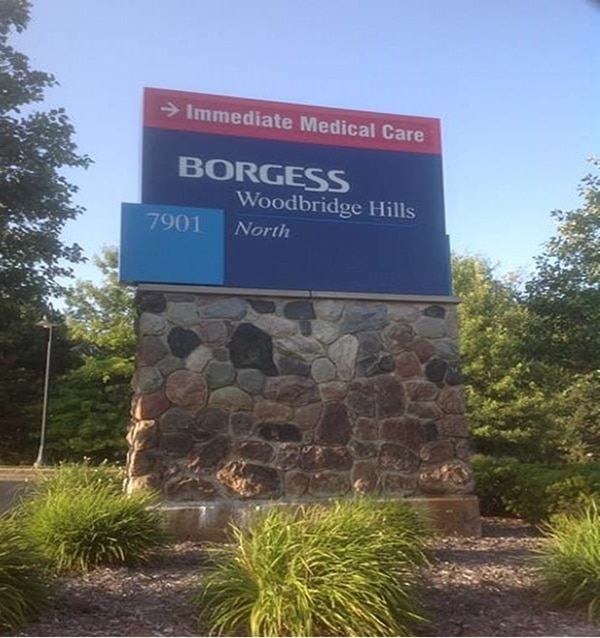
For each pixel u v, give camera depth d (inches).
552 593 232.4
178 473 339.9
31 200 804.6
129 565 271.3
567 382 884.6
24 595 206.1
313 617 191.8
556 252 556.7
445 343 386.0
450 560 298.4
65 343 1466.5
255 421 353.7
